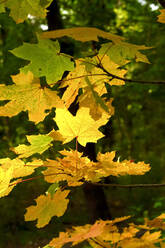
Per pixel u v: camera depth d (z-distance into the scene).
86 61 1.34
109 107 1.39
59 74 1.33
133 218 5.12
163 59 7.96
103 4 7.27
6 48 6.01
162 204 6.11
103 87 1.45
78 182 1.49
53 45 1.25
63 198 1.46
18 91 1.31
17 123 7.45
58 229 3.49
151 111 12.74
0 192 1.41
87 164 1.43
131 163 1.48
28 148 1.45
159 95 8.53
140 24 7.45
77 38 0.95
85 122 1.36
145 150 13.30
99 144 3.30
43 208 1.46
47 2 1.50
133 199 8.77
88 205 4.90
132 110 9.51
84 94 1.26
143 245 1.34
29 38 5.89
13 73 3.70
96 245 1.37
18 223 8.73
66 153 1.44
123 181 7.64
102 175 1.57
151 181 9.79
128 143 9.73
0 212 8.74
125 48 1.27
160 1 1.72
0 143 6.23
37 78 1.30
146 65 8.17
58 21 4.43
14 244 8.50
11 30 6.52
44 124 3.16
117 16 8.50
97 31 0.95
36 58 1.27
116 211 9.21
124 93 6.00
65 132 1.41
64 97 1.40
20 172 1.50
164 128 13.80
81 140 1.42
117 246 1.36
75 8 6.78
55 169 1.46
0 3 1.52
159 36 7.10
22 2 1.51
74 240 1.17
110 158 1.54
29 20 5.30
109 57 1.30
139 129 13.25
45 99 1.34
